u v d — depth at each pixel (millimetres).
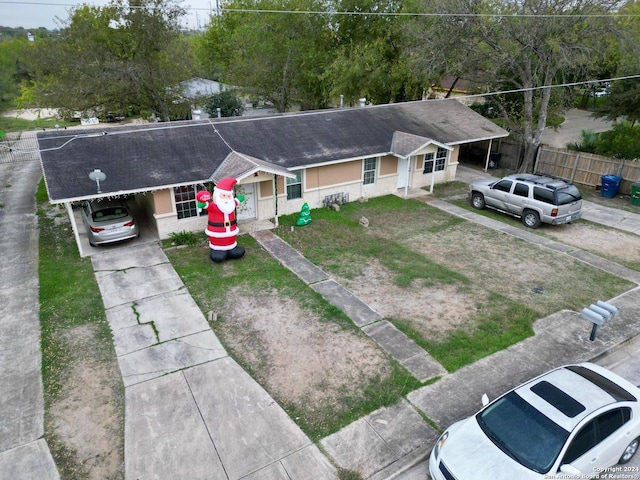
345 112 20125
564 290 11945
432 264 13250
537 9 18469
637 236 15469
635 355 9562
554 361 9164
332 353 9297
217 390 8281
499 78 22031
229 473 6648
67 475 6637
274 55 31484
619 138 20750
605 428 6332
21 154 27922
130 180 13445
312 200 17312
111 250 13953
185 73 25969
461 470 6020
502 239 15133
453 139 19922
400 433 7383
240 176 13594
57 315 10562
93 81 23266
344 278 12359
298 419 7656
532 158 21859
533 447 6094
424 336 9883
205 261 13266
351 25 30109
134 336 9828
